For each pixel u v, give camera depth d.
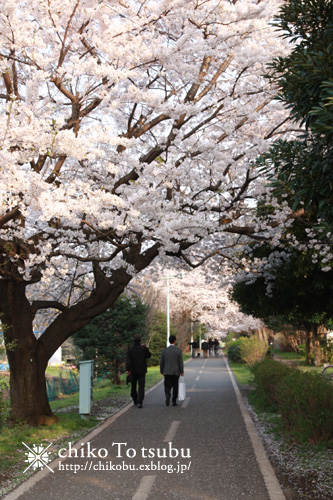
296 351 37.53
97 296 10.80
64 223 9.94
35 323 13.93
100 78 8.29
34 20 9.02
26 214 6.96
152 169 8.89
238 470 6.17
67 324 10.70
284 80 6.14
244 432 8.67
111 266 11.48
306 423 7.46
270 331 42.41
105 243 11.31
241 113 10.07
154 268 14.23
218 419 10.22
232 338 64.38
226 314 47.62
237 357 34.09
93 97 9.12
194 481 5.75
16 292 10.03
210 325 50.91
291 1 6.45
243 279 14.39
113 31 8.75
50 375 26.25
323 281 11.13
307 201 5.62
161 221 8.58
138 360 12.91
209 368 30.41
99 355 20.16
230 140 11.55
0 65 7.95
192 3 9.51
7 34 8.00
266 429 8.98
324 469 6.07
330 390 7.62
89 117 10.30
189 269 14.48
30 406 10.09
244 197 11.28
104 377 22.17
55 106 8.36
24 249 8.79
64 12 8.88
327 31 6.13
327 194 5.43
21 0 8.30
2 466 6.80
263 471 6.08
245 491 5.31
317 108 4.60
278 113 11.81
